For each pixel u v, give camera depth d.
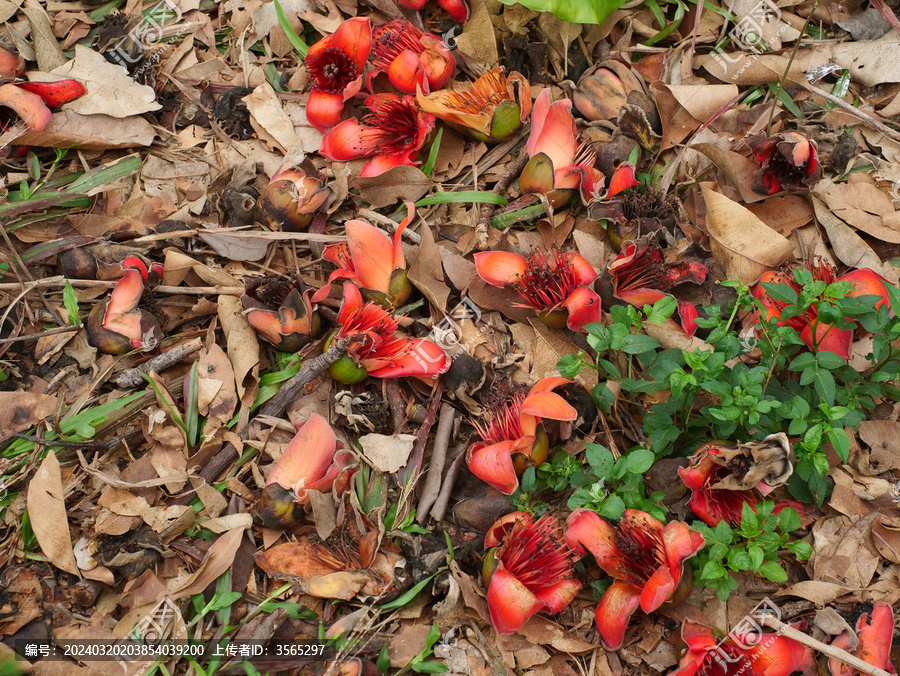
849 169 1.09
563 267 0.99
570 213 1.08
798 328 0.98
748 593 0.93
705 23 1.16
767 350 0.95
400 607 0.92
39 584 0.91
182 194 1.08
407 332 1.02
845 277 0.99
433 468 0.96
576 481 0.94
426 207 1.08
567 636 0.92
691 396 0.93
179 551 0.93
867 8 1.15
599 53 1.15
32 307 1.01
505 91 1.08
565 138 1.06
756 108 1.11
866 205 1.07
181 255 1.02
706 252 1.03
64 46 1.13
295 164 1.04
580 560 0.94
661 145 1.11
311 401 0.99
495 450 0.92
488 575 0.91
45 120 1.05
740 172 1.06
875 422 0.98
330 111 1.09
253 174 1.07
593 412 0.99
